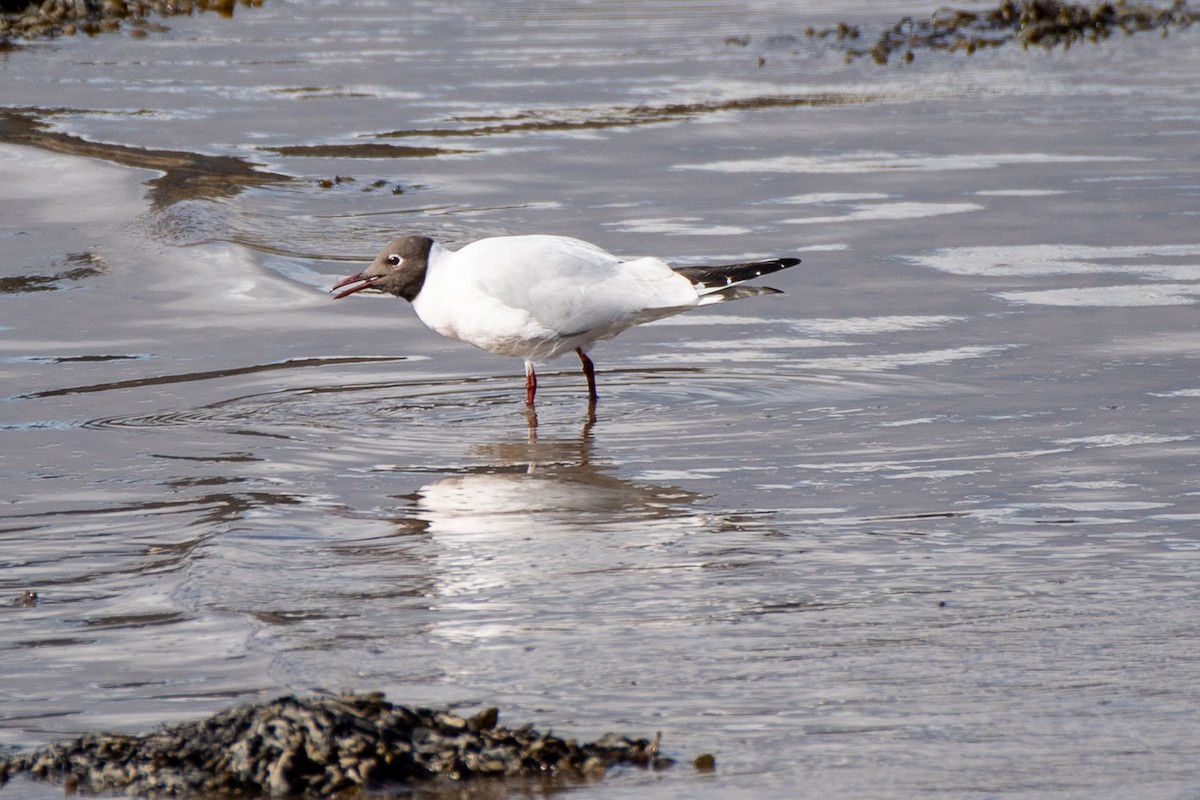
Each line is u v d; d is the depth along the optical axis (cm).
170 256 1731
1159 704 724
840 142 2381
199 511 1047
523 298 1291
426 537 991
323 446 1200
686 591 887
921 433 1211
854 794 637
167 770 662
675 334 1516
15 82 2664
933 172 2178
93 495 1080
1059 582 892
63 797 649
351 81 2819
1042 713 716
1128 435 1191
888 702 730
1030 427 1217
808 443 1196
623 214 1952
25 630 834
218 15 3538
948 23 3559
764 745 687
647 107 2636
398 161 2234
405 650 801
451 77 2886
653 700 736
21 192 1969
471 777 658
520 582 905
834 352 1443
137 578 920
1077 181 2116
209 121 2441
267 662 785
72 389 1338
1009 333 1483
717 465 1149
